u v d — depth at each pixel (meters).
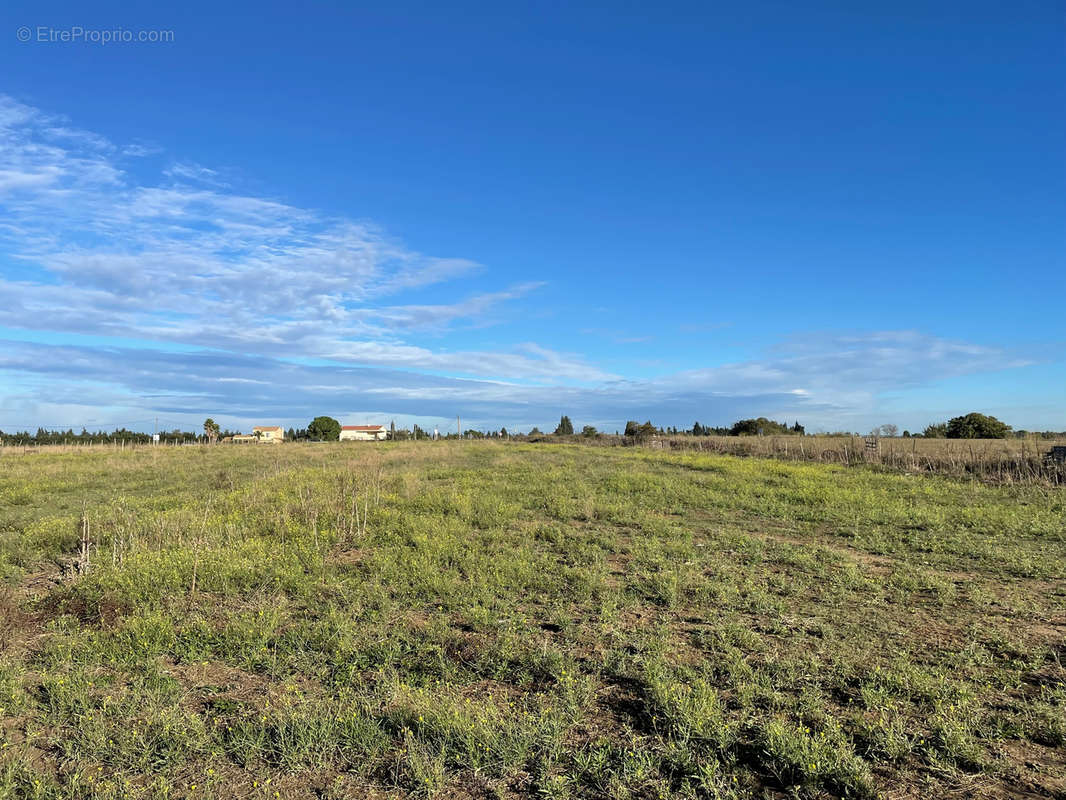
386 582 7.98
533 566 8.59
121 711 4.59
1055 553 9.23
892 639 5.87
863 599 7.14
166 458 28.44
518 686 5.05
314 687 5.09
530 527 11.19
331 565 8.77
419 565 8.45
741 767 3.81
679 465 24.28
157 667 5.34
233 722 4.48
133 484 18.98
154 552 9.08
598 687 4.98
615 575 8.34
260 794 3.67
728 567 8.55
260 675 5.36
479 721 4.21
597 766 3.78
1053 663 5.27
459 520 11.66
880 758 3.85
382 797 3.63
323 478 17.95
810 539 10.64
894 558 9.21
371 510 12.48
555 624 6.46
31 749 4.16
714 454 30.50
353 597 7.30
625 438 46.38
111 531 10.70
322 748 4.07
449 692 4.86
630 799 3.54
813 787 3.55
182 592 7.54
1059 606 6.80
